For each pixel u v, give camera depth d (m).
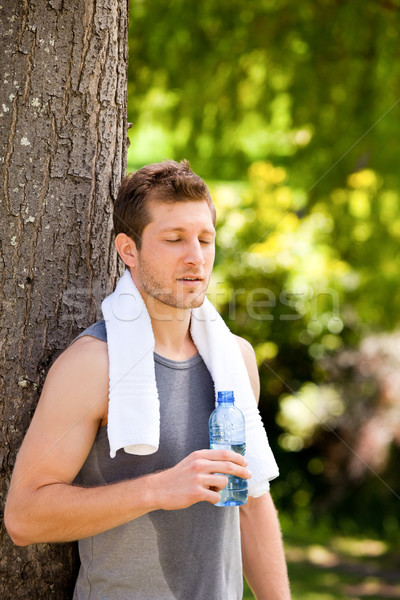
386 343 9.30
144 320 2.31
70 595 2.58
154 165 2.38
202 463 2.05
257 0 7.66
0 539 2.51
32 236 2.60
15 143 2.59
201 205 2.32
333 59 7.70
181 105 8.00
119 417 2.16
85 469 2.26
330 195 7.93
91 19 2.70
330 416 9.70
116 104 2.79
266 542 2.55
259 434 2.43
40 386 2.59
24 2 2.60
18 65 2.59
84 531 2.05
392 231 7.72
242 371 2.46
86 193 2.70
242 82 7.99
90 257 2.71
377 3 7.48
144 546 2.23
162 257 2.29
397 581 7.31
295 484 10.08
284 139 8.41
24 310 2.58
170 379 2.35
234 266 8.72
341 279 8.35
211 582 2.27
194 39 7.73
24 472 2.10
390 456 9.53
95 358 2.21
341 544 8.98
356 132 7.65
